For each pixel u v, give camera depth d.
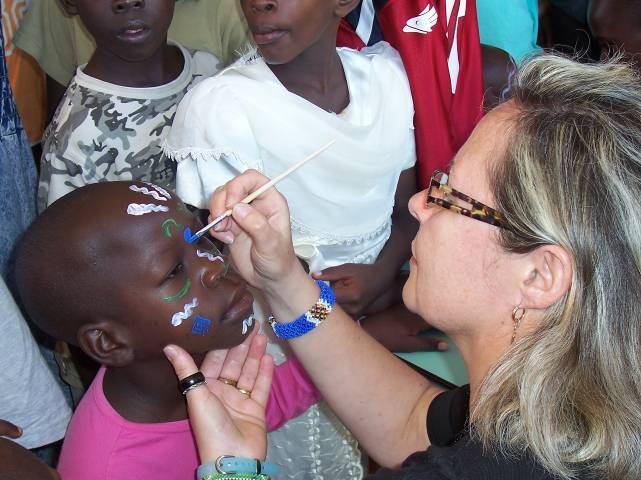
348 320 1.17
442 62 1.46
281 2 1.17
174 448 1.04
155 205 0.96
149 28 1.42
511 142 0.84
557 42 2.19
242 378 1.06
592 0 1.79
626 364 0.79
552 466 0.79
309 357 1.15
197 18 1.76
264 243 1.01
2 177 1.28
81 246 0.92
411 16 1.44
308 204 1.32
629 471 0.78
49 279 0.93
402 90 1.45
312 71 1.32
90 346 0.96
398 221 1.55
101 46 1.46
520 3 1.81
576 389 0.81
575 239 0.78
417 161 1.51
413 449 1.14
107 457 1.00
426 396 1.17
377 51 1.48
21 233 1.34
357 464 1.44
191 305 0.95
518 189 0.81
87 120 1.45
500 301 0.89
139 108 1.48
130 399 1.03
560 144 0.80
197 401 0.94
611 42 1.76
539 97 0.87
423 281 0.95
